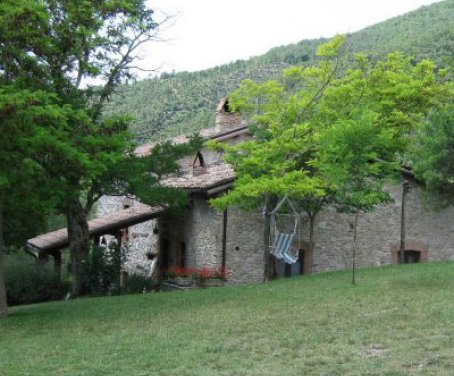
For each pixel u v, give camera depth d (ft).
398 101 63.21
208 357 29.12
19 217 63.10
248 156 58.80
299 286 52.60
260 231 68.95
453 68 69.46
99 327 39.50
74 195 46.57
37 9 41.65
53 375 27.63
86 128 42.91
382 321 34.83
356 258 73.36
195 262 69.97
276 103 60.64
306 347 30.14
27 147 38.32
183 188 66.18
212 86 164.55
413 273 54.75
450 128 63.82
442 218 78.23
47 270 70.44
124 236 88.38
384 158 59.67
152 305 48.44
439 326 32.53
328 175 48.26
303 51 181.78
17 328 41.06
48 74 48.19
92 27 55.62
